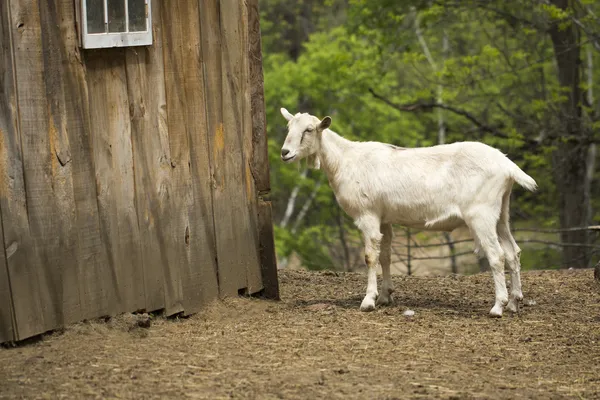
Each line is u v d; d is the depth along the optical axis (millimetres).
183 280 7441
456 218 7566
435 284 9438
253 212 8336
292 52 31578
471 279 9758
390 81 22344
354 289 9133
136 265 6992
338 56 18000
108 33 6559
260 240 8438
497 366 6152
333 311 7844
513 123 18203
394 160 7785
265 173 8484
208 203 7727
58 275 6359
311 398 5336
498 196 7461
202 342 6613
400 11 17266
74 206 6457
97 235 6648
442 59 23188
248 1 8219
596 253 16000
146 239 7078
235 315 7641
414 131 21859
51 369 5734
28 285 6141
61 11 6305
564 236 17891
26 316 6129
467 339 6871
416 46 19219
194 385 5527
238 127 8117
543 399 5430
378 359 6262
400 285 9367
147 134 7070
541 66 17562
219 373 5801
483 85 19578
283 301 8414
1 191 5926
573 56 17219
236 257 8078
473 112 20500
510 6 17266
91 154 6582
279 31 30375
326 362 6148
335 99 22547
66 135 6375
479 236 7449
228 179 7980
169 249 7305
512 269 7785
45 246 6250
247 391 5441
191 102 7516
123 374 5707
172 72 7305
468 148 7586
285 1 31344
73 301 6484
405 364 6148
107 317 6750
